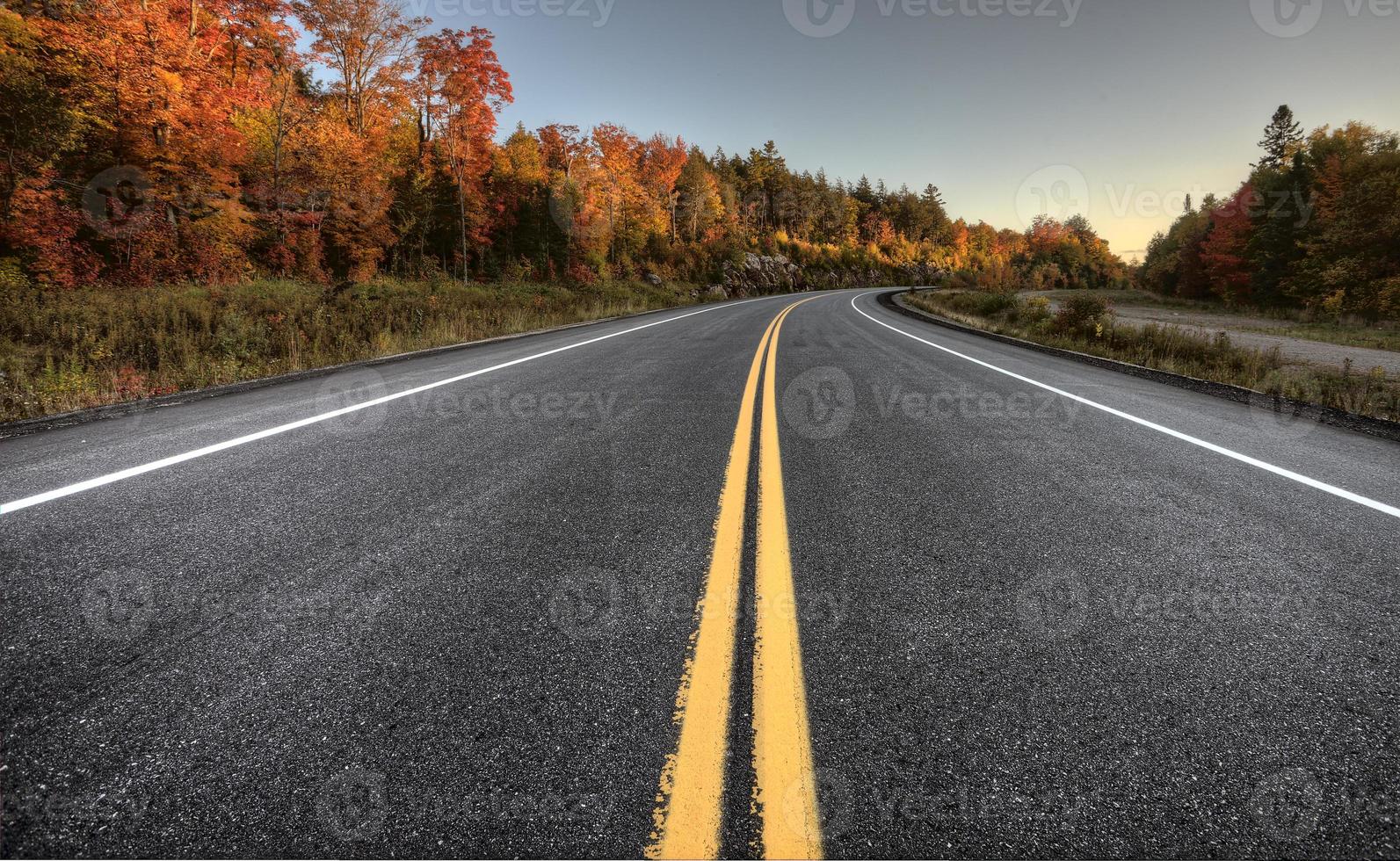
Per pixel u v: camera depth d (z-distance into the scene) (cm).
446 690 137
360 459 325
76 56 1430
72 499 257
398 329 1070
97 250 1534
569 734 124
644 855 100
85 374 613
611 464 321
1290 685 142
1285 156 5206
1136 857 101
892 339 1168
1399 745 123
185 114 1675
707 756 119
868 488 285
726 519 243
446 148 2983
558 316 1666
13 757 115
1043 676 144
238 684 137
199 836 102
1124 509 263
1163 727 127
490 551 212
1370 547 226
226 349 770
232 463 315
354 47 2605
